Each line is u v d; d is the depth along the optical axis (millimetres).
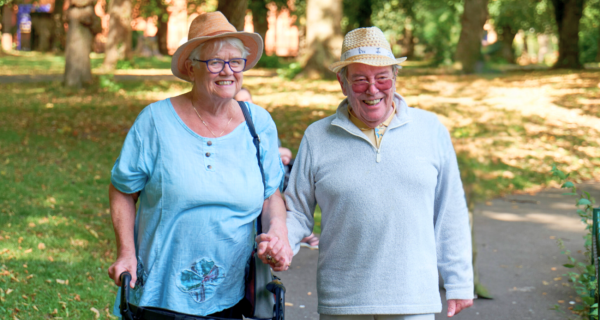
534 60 59406
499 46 45781
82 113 14328
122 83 21297
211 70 2328
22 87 19547
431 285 2625
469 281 2756
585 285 4332
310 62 23516
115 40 31922
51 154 9883
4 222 6117
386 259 2602
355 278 2635
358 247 2627
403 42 51250
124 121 13430
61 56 44781
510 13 42938
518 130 12750
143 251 2430
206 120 2408
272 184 2576
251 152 2461
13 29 51656
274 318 2428
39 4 50062
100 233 6070
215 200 2361
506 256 5871
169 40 57594
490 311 4543
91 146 10727
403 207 2596
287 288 4984
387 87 2602
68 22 18984
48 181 8086
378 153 2633
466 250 2773
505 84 21625
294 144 11367
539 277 5277
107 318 4125
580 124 13469
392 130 2658
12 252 5246
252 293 2537
